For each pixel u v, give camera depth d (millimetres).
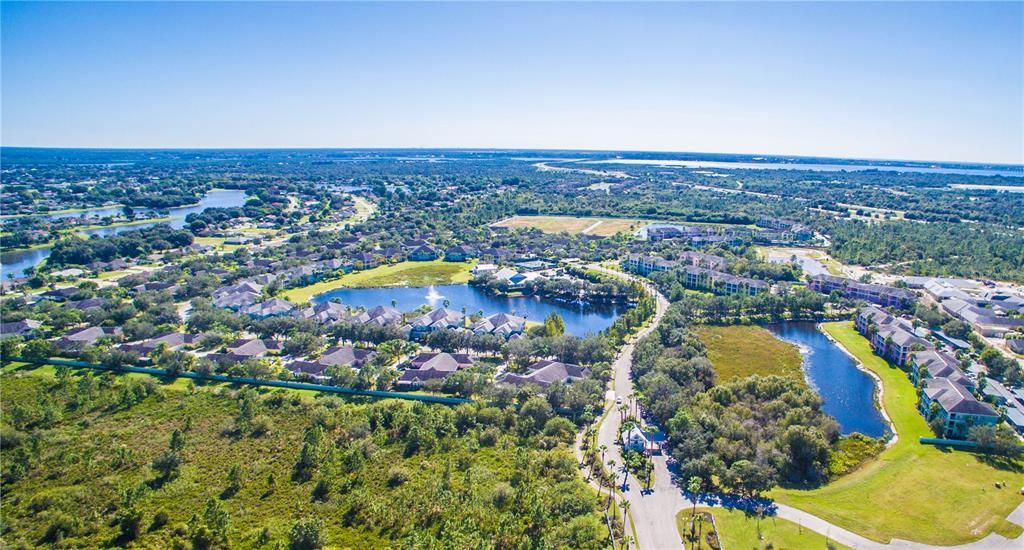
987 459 192625
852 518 162500
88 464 188125
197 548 151500
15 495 173125
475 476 179750
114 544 153500
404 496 171000
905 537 154875
